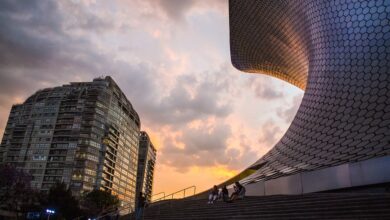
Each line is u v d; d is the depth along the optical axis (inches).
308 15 1107.3
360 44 887.1
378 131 731.4
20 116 4741.6
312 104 1007.0
